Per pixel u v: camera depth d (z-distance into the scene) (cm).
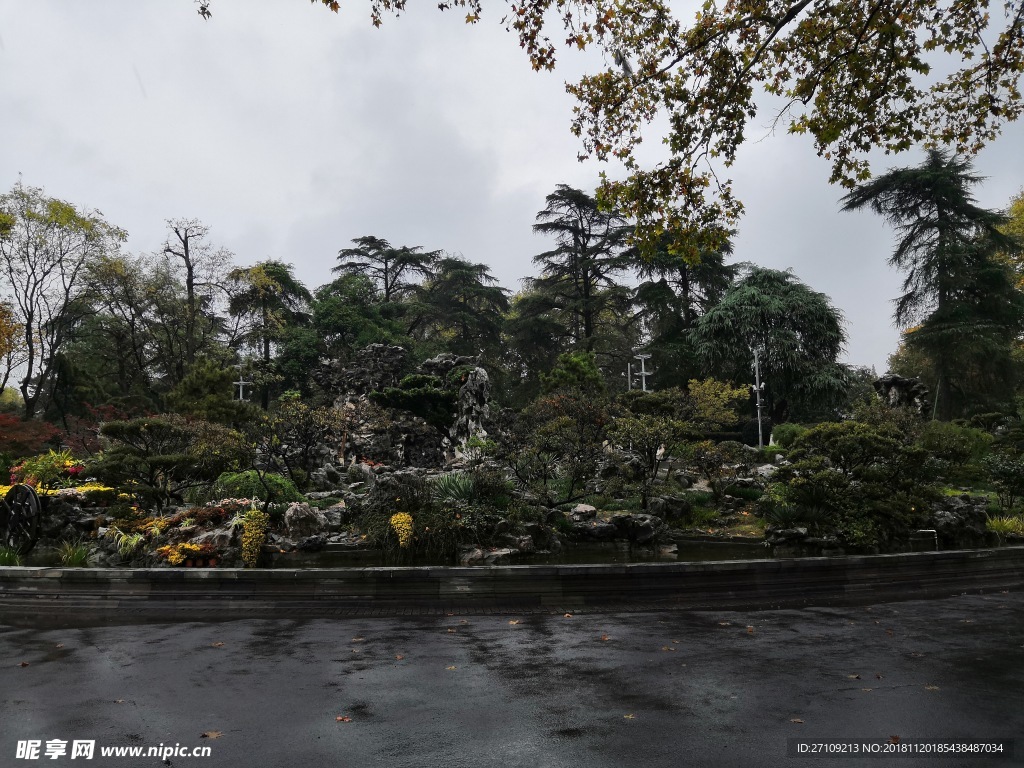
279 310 5338
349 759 430
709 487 1995
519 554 1284
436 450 2630
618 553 1366
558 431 1816
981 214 4688
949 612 959
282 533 1354
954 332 4503
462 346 5828
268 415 2250
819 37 1088
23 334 3794
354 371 3158
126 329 4616
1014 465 1909
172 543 1215
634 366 5206
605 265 5138
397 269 6041
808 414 4741
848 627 846
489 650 714
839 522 1453
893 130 1080
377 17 959
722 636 788
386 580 973
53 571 977
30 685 579
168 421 1656
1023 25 985
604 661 670
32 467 1723
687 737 468
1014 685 591
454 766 420
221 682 591
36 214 3769
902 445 1532
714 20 1068
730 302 4709
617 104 1135
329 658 678
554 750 445
